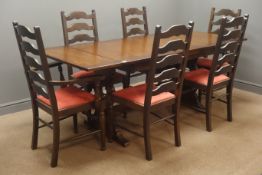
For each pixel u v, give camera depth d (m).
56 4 3.26
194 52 2.71
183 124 2.94
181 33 2.16
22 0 3.01
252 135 2.73
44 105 2.24
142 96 2.36
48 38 3.29
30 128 2.84
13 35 3.03
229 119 3.00
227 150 2.48
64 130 2.81
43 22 3.21
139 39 3.14
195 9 4.28
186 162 2.31
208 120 2.77
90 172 2.19
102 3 3.63
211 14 3.64
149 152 2.32
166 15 4.35
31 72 2.20
